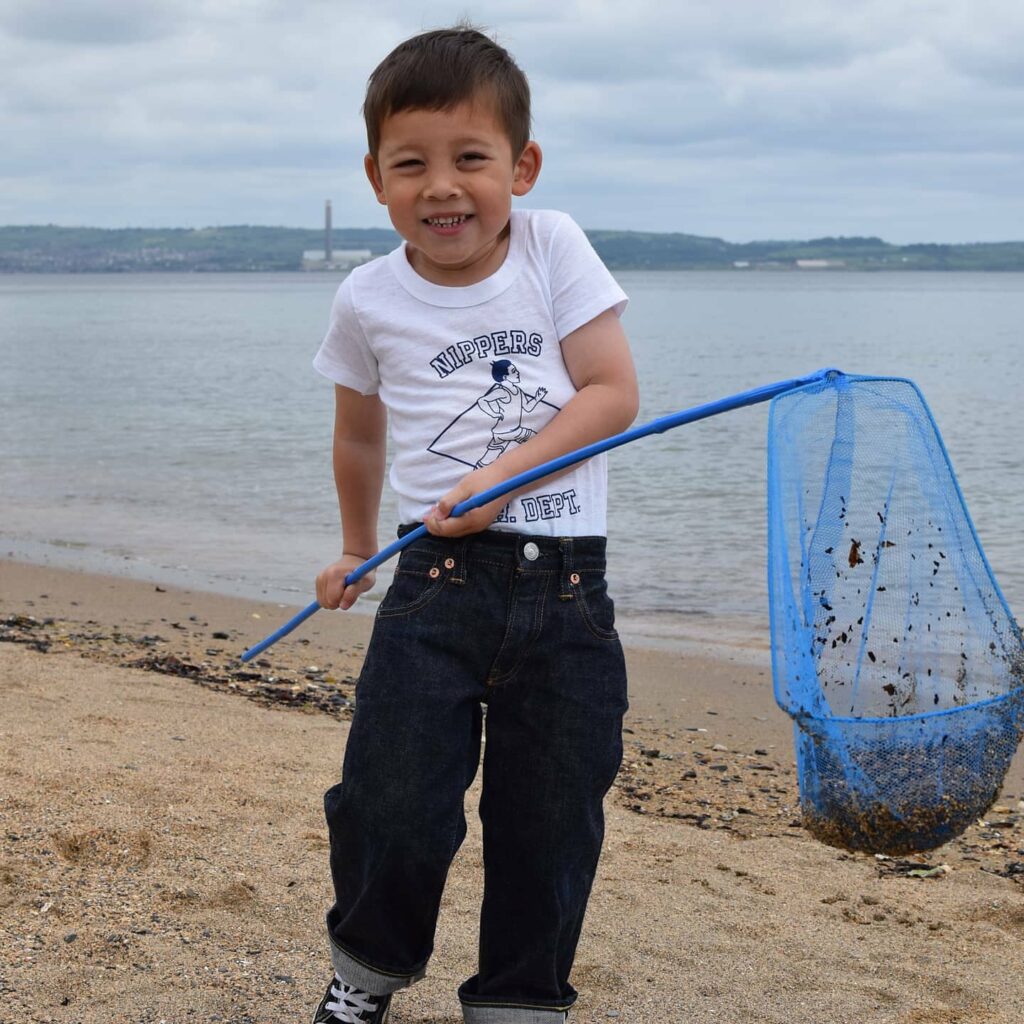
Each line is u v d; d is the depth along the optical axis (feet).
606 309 8.14
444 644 7.79
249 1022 9.11
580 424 7.98
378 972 8.22
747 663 24.54
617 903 11.98
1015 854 14.84
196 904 10.96
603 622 8.01
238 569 32.76
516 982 8.23
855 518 8.09
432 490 8.09
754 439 58.95
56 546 35.27
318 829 12.82
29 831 12.04
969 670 8.16
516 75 8.06
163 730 16.11
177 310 266.16
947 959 11.16
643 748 19.13
